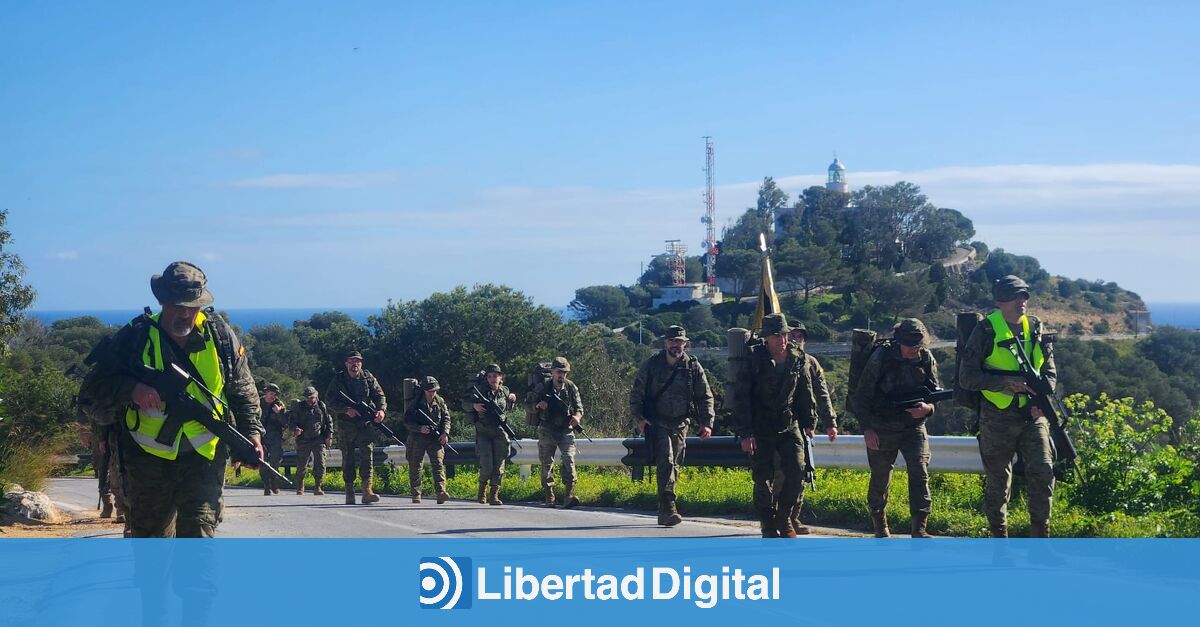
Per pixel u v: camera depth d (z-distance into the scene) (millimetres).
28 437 19062
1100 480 10383
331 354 66688
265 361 105438
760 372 9062
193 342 6086
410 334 63531
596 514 13055
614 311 192000
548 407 14492
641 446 15180
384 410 16391
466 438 33500
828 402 9977
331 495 19688
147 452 5996
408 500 17234
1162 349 93688
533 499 16250
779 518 9305
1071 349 87625
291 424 20031
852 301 162125
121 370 5922
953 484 12227
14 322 33250
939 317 153375
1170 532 8750
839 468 13773
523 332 63312
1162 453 10484
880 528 9680
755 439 9148
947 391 9055
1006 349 8367
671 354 11438
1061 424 8445
